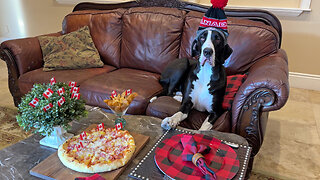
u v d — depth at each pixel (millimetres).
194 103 1510
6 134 1890
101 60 2348
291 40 2895
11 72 2070
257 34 1781
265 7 2830
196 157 896
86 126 1239
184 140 1017
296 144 1886
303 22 2779
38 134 1173
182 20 2045
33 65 2135
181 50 2045
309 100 2676
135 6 2430
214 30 1309
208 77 1438
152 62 2121
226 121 1396
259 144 1358
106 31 2293
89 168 884
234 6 2994
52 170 896
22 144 1093
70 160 920
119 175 900
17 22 4148
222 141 1079
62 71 2045
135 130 1211
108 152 978
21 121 1008
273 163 1663
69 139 1057
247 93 1280
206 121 1471
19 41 2086
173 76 1755
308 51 2867
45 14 3881
